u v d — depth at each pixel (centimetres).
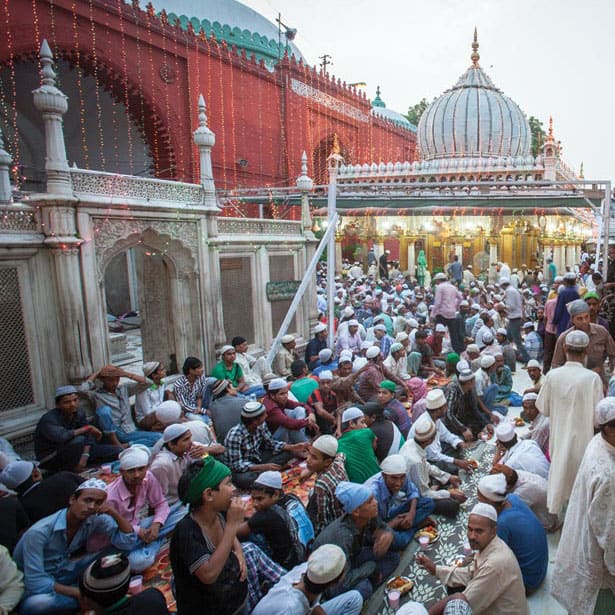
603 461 238
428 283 1805
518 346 848
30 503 334
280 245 874
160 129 1506
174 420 467
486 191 1020
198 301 707
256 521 295
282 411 500
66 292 532
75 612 281
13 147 1545
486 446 508
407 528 357
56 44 1209
